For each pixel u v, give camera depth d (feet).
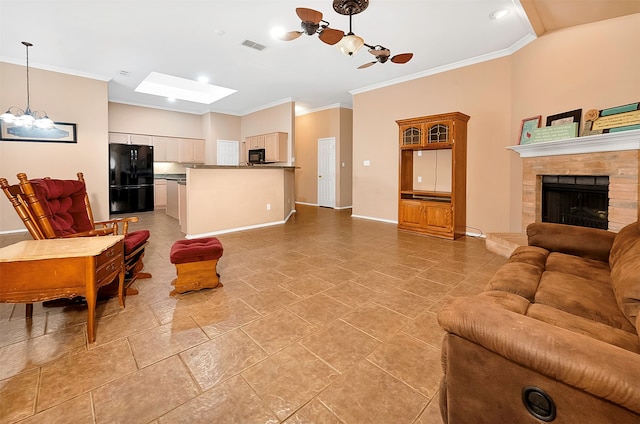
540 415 2.78
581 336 2.72
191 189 14.65
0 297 5.51
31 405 4.33
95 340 6.02
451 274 9.90
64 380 4.86
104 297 7.92
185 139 26.96
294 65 16.05
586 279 5.46
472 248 13.12
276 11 10.78
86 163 17.07
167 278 9.45
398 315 7.13
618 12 9.24
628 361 2.39
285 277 9.61
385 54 10.23
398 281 9.28
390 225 18.35
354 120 20.97
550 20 10.85
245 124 28.27
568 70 10.88
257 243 13.93
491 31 12.12
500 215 14.51
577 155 10.28
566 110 10.99
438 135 14.99
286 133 23.90
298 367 5.24
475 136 15.12
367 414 4.24
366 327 6.59
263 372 5.11
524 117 12.90
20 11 10.76
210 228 15.44
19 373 5.02
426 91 16.89
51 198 8.25
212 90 24.09
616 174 9.12
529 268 6.01
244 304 7.68
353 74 17.43
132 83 19.02
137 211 23.63
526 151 12.23
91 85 17.19
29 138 15.44
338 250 12.80
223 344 5.92
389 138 18.97
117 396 4.53
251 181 17.15
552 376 2.62
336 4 9.02
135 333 6.29
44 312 7.19
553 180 11.63
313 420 4.13
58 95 16.16
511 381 2.95
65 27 11.93
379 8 10.44
